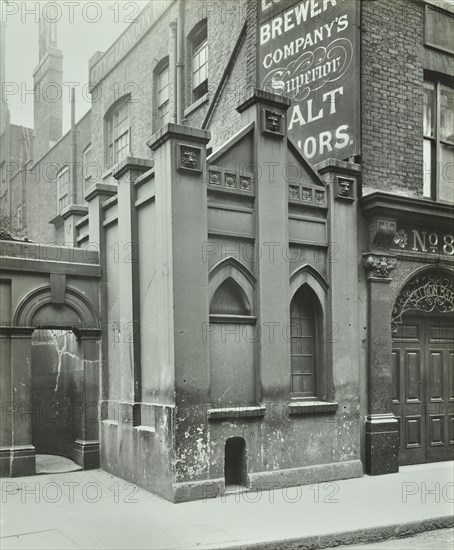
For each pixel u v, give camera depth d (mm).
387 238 9297
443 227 9914
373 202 9039
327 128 9602
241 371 8141
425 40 10125
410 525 6578
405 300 9734
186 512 6859
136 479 8273
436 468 9398
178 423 7430
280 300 8391
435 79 10430
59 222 15195
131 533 6070
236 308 8328
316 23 9891
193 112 13305
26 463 8859
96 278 9781
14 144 25562
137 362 8633
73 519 6594
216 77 12406
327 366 8797
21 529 6230
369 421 9008
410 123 9859
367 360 9180
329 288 8883
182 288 7633
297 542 5973
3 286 8938
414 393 9828
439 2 10320
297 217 8758
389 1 9812
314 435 8469
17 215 24406
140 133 15414
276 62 10438
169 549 5602
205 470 7559
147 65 15219
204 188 7914
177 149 7719
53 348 10656
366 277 9289
